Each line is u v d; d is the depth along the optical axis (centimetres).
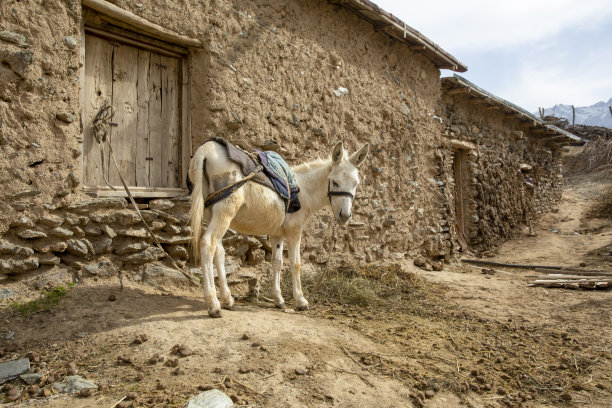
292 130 620
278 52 604
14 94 380
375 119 788
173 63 528
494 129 1340
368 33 782
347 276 648
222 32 532
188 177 395
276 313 428
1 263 360
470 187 1195
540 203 1723
